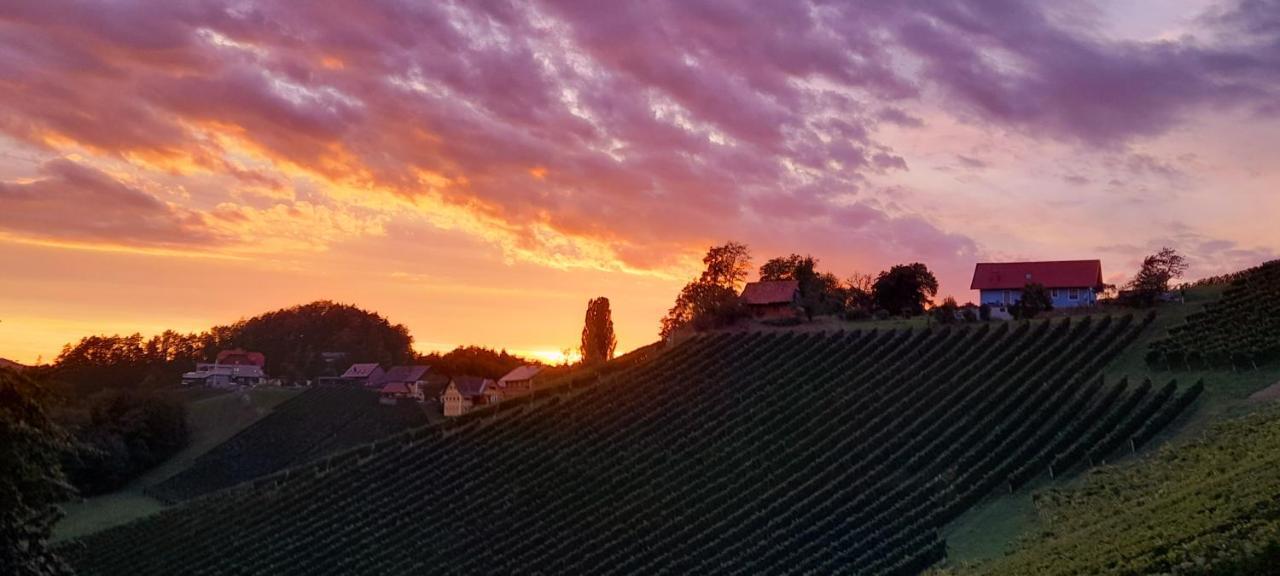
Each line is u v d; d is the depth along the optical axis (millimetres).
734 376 86500
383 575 68875
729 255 132000
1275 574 27203
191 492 103500
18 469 26516
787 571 52719
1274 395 57438
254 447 115562
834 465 63969
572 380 97812
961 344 80375
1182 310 79000
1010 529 49562
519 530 69688
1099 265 100438
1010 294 101000
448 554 69188
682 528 62656
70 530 91938
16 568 26344
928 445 64438
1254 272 83000
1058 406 64125
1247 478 36000
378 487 83438
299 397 133125
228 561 77438
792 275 128125
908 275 104438
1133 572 30562
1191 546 30141
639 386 90000
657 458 73750
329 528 78500
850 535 54188
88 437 107312
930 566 47438
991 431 63938
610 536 64438
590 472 75188
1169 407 57969
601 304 138000
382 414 124250
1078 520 44875
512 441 84875
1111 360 71000
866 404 73188
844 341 88188
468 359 192375
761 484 64750
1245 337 66938
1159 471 48594
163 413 117312
